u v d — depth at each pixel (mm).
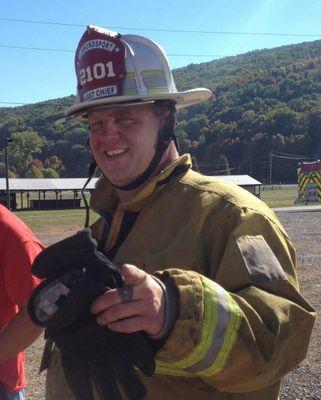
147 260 1852
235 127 125250
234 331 1419
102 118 2006
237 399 1749
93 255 1348
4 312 2703
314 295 9094
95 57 1964
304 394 5117
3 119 135125
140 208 1987
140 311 1301
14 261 2629
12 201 61906
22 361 2889
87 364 1427
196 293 1391
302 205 42281
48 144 115375
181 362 1424
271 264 1630
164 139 2031
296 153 117750
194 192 1884
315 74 156250
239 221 1713
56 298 1326
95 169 2141
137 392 1406
